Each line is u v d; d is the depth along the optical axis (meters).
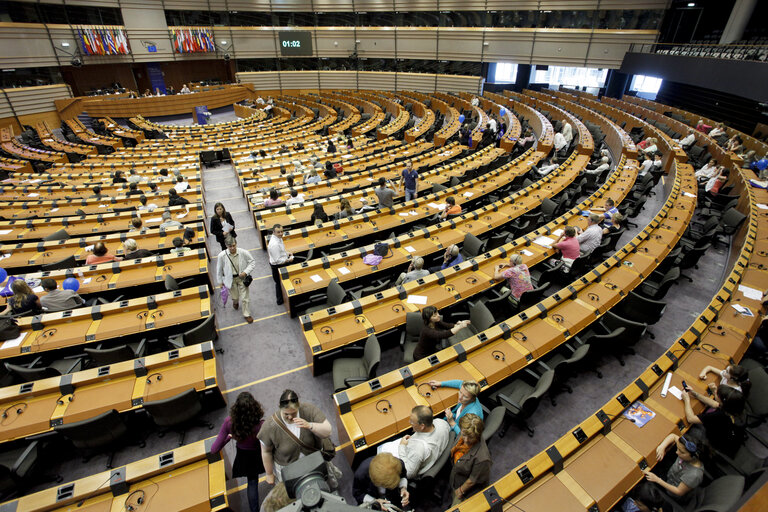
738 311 6.62
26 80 25.53
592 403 6.34
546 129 19.25
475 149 18.78
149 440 5.73
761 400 5.14
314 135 23.27
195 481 4.18
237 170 15.66
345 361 6.41
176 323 6.80
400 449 4.39
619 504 4.33
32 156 19.77
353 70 36.53
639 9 25.56
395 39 33.38
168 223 9.95
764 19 21.83
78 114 28.02
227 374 6.90
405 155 16.83
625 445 4.58
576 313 6.82
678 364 5.62
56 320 6.61
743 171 13.07
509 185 13.41
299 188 12.94
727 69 16.53
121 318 6.79
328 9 33.34
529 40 29.23
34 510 3.84
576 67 28.53
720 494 3.89
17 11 24.33
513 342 6.18
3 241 10.34
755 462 4.65
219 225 9.01
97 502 4.00
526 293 7.11
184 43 31.08
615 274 7.88
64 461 5.43
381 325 6.62
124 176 15.30
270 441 3.96
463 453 4.30
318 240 9.46
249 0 32.31
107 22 28.27
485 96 31.55
